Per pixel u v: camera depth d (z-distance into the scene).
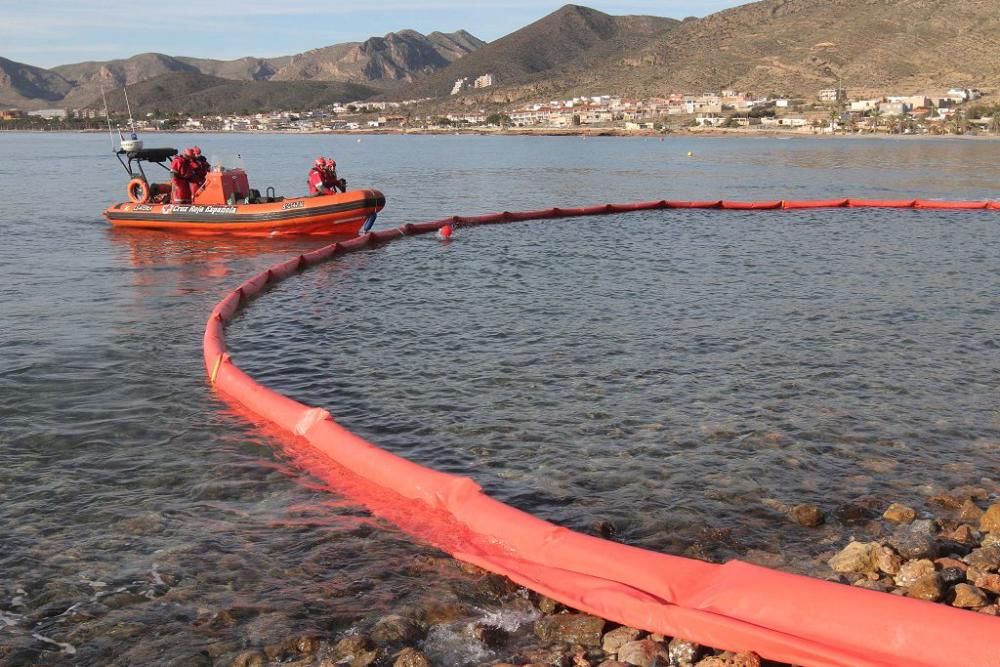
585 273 19.62
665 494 7.91
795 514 7.39
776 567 6.57
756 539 7.05
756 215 32.28
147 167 65.88
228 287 18.50
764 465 8.56
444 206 37.50
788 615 5.32
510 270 20.11
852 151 99.81
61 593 6.27
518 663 5.39
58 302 16.66
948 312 15.34
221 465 8.61
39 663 5.48
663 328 14.21
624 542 7.02
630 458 8.76
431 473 7.81
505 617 5.93
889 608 5.11
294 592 6.25
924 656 4.87
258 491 8.01
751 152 100.75
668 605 5.57
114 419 9.95
